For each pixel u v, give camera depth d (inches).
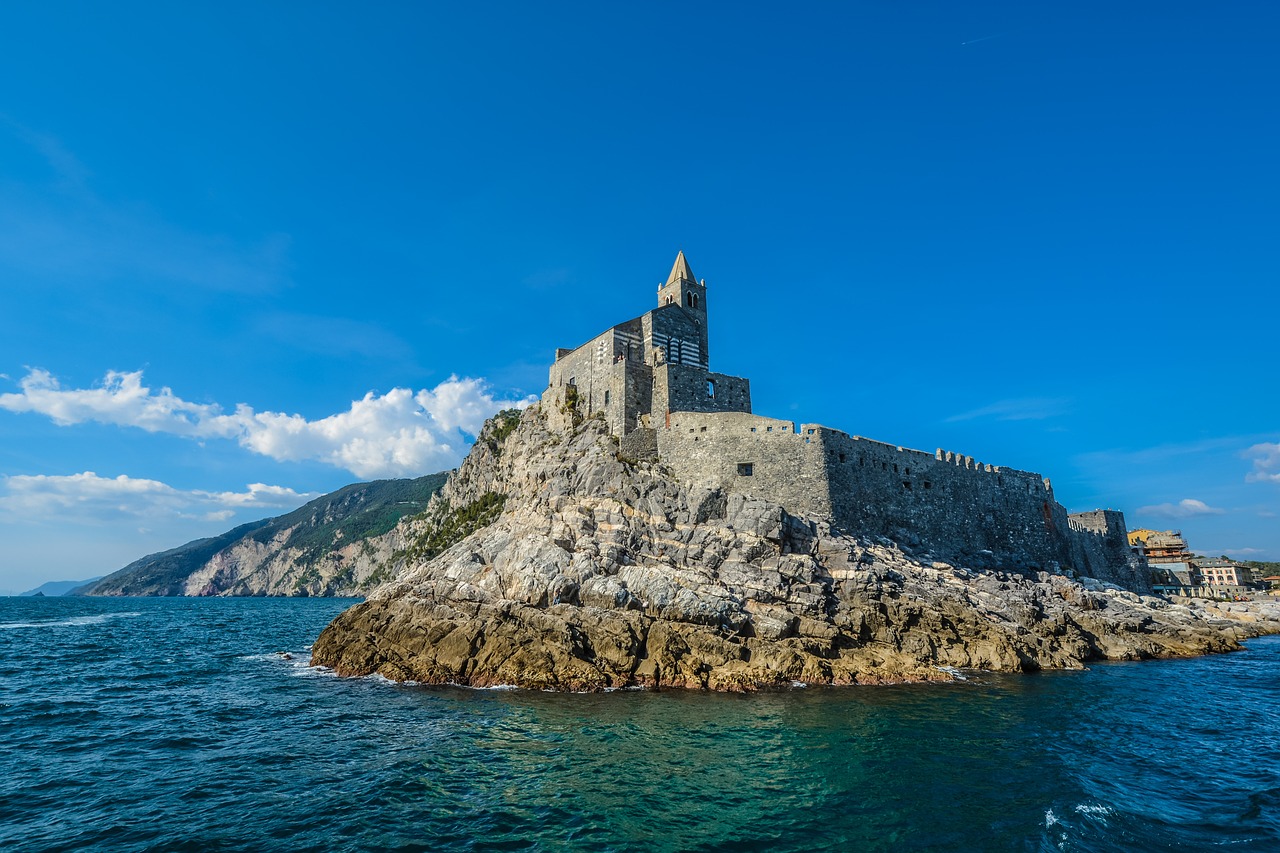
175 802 937.5
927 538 2608.3
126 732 1295.5
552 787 989.2
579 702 1504.7
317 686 1729.8
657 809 910.4
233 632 3644.2
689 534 2087.8
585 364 2945.4
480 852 784.3
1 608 6422.2
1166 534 5708.7
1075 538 3489.2
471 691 1630.2
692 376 2689.5
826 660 1766.7
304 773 1053.2
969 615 2007.9
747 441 2396.7
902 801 943.0
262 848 796.0
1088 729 1325.0
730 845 806.5
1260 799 967.6
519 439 3430.1
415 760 1110.4
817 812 904.3
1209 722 1398.9
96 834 832.9
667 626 1772.9
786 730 1282.0
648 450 2556.6
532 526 2219.5
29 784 1008.2
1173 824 877.8
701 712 1412.4
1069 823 869.2
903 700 1536.7
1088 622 2396.7
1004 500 3021.7
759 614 1846.7
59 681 1852.9
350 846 799.7
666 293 3186.5
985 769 1078.4
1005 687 1702.8
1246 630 3287.4
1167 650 2420.0
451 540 4173.2
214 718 1398.9
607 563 1953.7
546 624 1791.3
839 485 2346.2
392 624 1978.3
